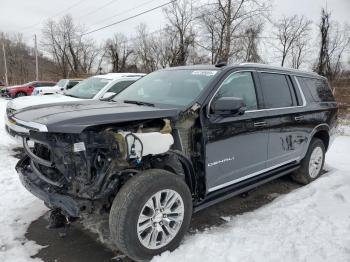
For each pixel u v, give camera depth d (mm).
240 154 3754
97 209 2910
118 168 2885
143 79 4605
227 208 4273
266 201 4562
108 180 2852
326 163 6574
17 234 3461
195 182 3381
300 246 3230
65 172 2844
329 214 3977
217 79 3604
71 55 61656
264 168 4195
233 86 3775
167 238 3066
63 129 2568
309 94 5137
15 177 5020
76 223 3693
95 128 2832
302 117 4758
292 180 5371
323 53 35125
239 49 29766
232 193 3816
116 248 3256
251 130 3828
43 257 3090
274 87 4398
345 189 4863
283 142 4438
